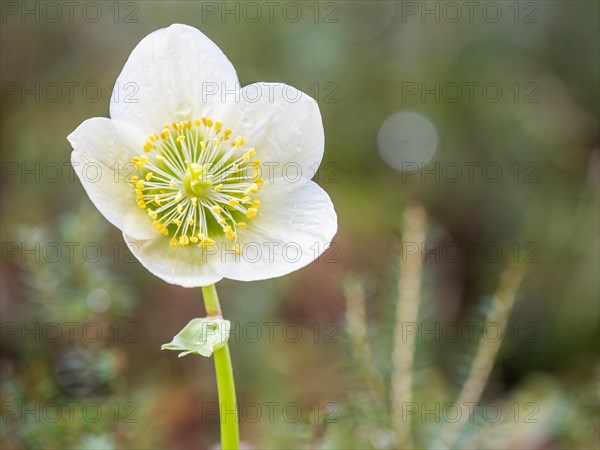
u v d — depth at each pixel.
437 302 0.62
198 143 0.51
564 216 0.93
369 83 1.04
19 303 0.67
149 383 0.65
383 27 1.06
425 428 0.57
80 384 0.56
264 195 0.51
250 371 0.66
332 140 1.02
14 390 0.55
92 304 0.56
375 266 0.84
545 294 0.85
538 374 0.73
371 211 0.96
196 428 0.66
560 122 1.02
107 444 0.54
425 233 0.58
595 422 0.58
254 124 0.51
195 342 0.48
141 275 0.72
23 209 0.80
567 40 1.08
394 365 0.56
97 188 0.50
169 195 0.51
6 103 0.92
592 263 0.85
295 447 0.56
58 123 0.90
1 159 0.89
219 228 0.51
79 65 0.95
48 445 0.55
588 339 0.80
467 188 1.01
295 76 0.95
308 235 0.50
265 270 0.50
